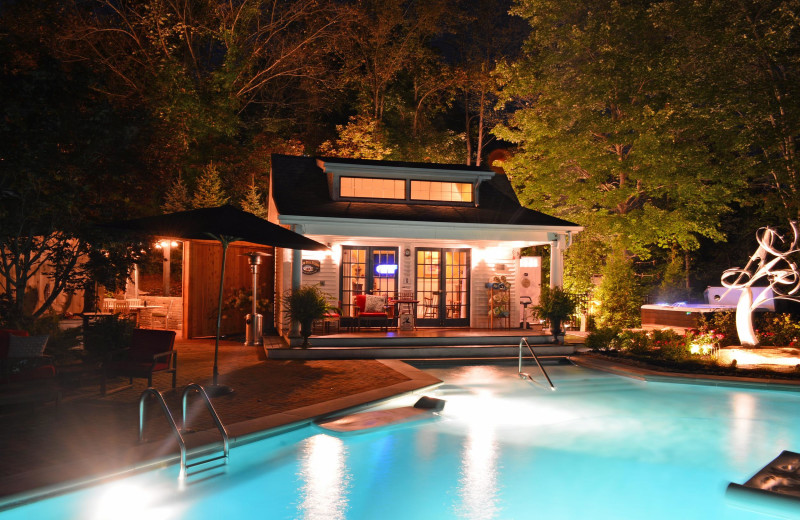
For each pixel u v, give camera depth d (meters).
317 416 8.73
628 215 21.69
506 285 18.78
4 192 10.02
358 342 15.36
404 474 7.11
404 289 18.42
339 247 17.91
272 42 34.47
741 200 23.06
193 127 28.81
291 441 8.23
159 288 28.05
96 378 10.66
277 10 34.91
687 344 15.41
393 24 35.31
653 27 21.81
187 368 12.66
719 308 20.27
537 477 7.13
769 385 12.06
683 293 29.00
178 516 5.73
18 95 10.23
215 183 25.78
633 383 12.76
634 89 21.66
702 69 21.83
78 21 27.58
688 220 21.66
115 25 30.17
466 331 17.61
